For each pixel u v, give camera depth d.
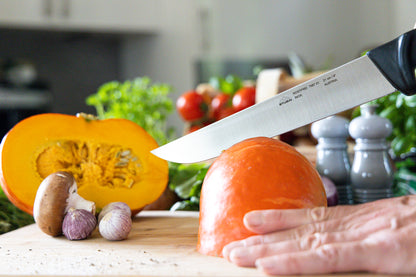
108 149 0.90
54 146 0.86
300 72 1.92
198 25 3.32
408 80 0.68
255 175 0.61
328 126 0.90
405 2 3.59
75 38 3.15
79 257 0.65
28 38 3.01
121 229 0.73
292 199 0.60
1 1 2.67
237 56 3.47
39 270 0.59
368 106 0.88
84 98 3.21
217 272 0.56
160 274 0.56
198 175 0.96
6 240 0.76
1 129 2.85
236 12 3.44
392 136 1.20
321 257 0.52
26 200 0.82
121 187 0.89
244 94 1.49
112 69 3.29
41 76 3.05
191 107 1.64
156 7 3.17
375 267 0.51
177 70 3.27
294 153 0.64
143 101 1.65
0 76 2.90
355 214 0.57
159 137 1.60
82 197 0.83
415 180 1.21
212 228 0.63
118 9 3.03
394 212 0.56
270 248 0.55
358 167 0.87
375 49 0.71
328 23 3.74
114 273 0.57
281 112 0.79
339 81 0.75
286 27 3.62
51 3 2.80
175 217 0.92
